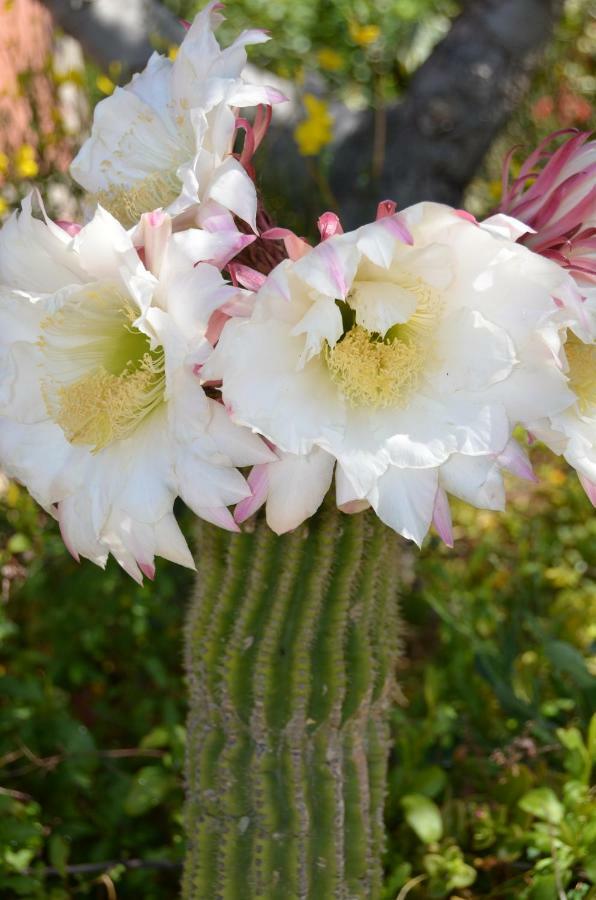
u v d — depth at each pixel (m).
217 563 0.83
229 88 0.75
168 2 2.09
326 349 0.76
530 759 1.08
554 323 0.74
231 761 0.83
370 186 1.42
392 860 1.02
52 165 1.41
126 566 0.78
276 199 1.31
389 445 0.75
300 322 0.73
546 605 1.37
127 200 0.81
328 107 1.51
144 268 0.74
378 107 1.37
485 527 1.48
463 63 1.35
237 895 0.84
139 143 0.82
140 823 1.08
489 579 1.33
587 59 1.93
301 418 0.74
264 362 0.74
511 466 0.75
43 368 0.80
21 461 0.80
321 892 0.83
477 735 1.10
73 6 1.43
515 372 0.75
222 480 0.73
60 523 0.80
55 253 0.77
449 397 0.75
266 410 0.73
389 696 0.86
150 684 1.26
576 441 0.77
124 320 0.79
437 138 1.36
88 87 1.63
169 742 1.08
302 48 2.08
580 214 0.77
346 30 2.04
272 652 0.81
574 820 0.97
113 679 1.27
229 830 0.83
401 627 0.90
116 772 1.09
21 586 1.23
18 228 0.78
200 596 0.84
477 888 1.01
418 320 0.76
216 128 0.75
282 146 1.42
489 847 1.02
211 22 0.79
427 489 0.75
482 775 1.08
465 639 1.16
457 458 0.75
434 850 0.99
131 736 1.19
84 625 1.23
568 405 0.74
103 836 1.07
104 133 0.83
